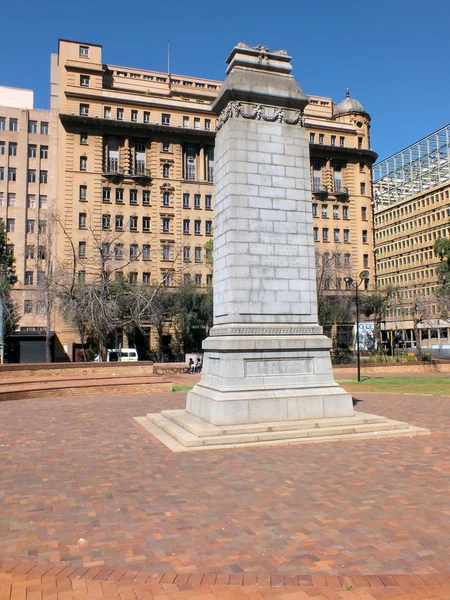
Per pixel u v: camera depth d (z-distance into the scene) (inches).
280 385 507.5
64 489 320.2
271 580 199.6
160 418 568.7
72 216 2383.1
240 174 535.2
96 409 713.0
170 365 1620.3
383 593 190.2
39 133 2876.5
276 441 452.1
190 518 267.6
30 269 2677.2
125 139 2504.9
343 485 324.2
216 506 286.2
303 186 557.3
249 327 512.1
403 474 349.1
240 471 358.6
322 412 509.7
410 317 3004.4
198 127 2659.9
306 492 310.3
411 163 4015.8
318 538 240.7
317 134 2866.6
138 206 2503.7
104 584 196.5
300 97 562.6
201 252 2573.8
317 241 2768.2
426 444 448.1
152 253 2484.0
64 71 2529.5
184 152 2618.1
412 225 3959.2
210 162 2667.3
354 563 214.5
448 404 752.3
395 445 444.1
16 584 196.4
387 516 269.1
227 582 198.1
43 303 1594.5
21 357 2260.1
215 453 416.5
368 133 3011.8
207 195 2628.0
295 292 538.6
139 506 287.1
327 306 1948.8
